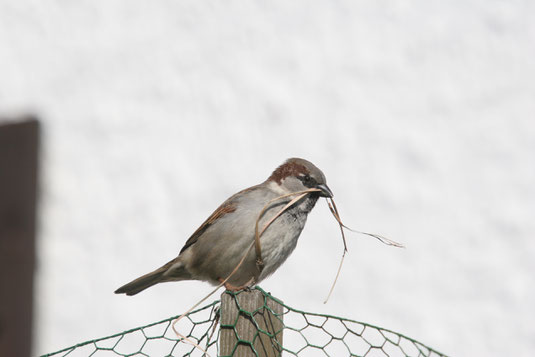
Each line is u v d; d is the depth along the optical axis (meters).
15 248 7.38
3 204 7.53
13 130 7.74
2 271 7.30
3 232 7.42
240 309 5.75
